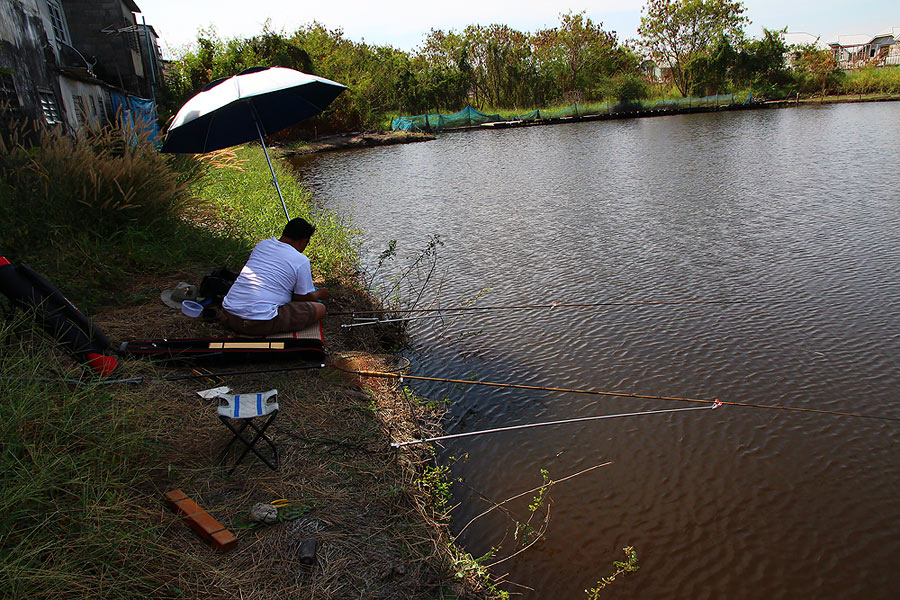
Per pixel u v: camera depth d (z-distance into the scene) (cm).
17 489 295
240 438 374
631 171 1741
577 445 486
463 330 696
